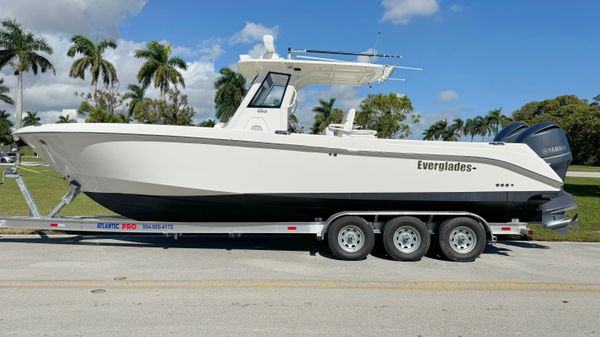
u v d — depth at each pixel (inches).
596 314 171.2
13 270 217.6
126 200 266.7
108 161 251.3
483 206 268.4
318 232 263.0
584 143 922.7
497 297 191.3
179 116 1280.8
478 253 259.9
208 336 141.5
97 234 319.6
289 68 288.0
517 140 289.9
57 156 261.1
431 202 263.3
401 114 1285.7
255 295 186.4
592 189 874.8
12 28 1476.4
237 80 1214.3
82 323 150.6
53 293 182.7
